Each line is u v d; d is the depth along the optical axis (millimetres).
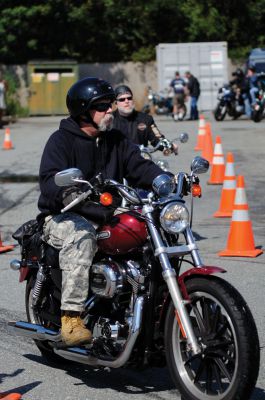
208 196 34281
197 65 95188
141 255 13227
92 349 13414
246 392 11930
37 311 14875
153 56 104000
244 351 11781
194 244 12836
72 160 13961
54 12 101500
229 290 12156
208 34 106062
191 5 106750
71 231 13344
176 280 12508
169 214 12422
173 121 81250
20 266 15156
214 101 95688
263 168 41594
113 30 105438
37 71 97125
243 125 69938
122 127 24969
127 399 13391
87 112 13781
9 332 17500
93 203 13352
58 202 13266
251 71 77562
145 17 104938
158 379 14336
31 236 14734
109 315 13352
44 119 91938
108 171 14156
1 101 81062
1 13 100500
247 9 107812
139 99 103875
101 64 102875
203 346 12398
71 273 13203
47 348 15211
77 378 14578
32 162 47500
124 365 13203
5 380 14547
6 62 103438
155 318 13016
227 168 30250
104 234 13195
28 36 103250
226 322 12383
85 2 103688
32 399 13562
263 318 17625
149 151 23031
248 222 24109
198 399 12594
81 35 104938
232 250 23984
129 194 12812
